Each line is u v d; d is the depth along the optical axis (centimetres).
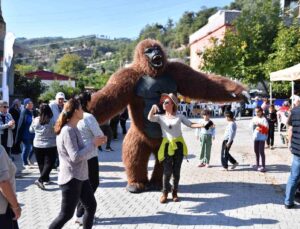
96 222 642
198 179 952
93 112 754
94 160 614
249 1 3878
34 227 624
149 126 788
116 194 815
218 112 3375
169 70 814
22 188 876
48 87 3094
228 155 1066
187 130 2275
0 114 1104
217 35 4450
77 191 514
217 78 829
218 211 698
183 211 699
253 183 911
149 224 634
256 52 2856
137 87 784
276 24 2888
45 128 852
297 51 2348
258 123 1043
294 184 702
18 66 4334
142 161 827
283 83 2481
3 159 395
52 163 866
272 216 671
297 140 693
